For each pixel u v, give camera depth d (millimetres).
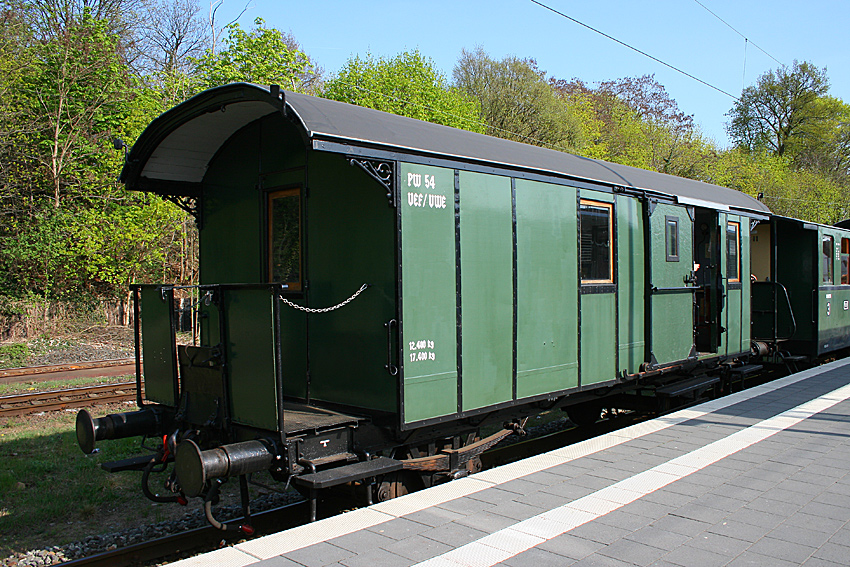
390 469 4562
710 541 3645
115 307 18672
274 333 4094
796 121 42812
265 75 16734
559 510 4152
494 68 31391
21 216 17562
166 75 18859
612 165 7742
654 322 7605
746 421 6797
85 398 9148
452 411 4980
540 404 6340
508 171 5590
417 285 4691
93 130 18453
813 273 11797
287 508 5145
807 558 3416
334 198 5055
